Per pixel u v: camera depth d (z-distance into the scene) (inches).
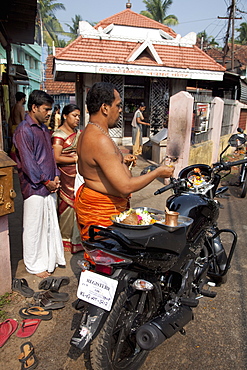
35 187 123.6
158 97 492.4
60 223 153.8
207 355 93.4
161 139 335.3
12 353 92.7
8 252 115.1
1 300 113.8
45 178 123.6
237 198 256.8
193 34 498.9
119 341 80.2
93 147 79.5
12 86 441.1
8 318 106.7
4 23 297.4
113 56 434.3
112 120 85.7
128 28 500.1
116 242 79.7
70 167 146.7
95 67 414.3
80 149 84.0
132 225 76.3
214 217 104.8
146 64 430.3
